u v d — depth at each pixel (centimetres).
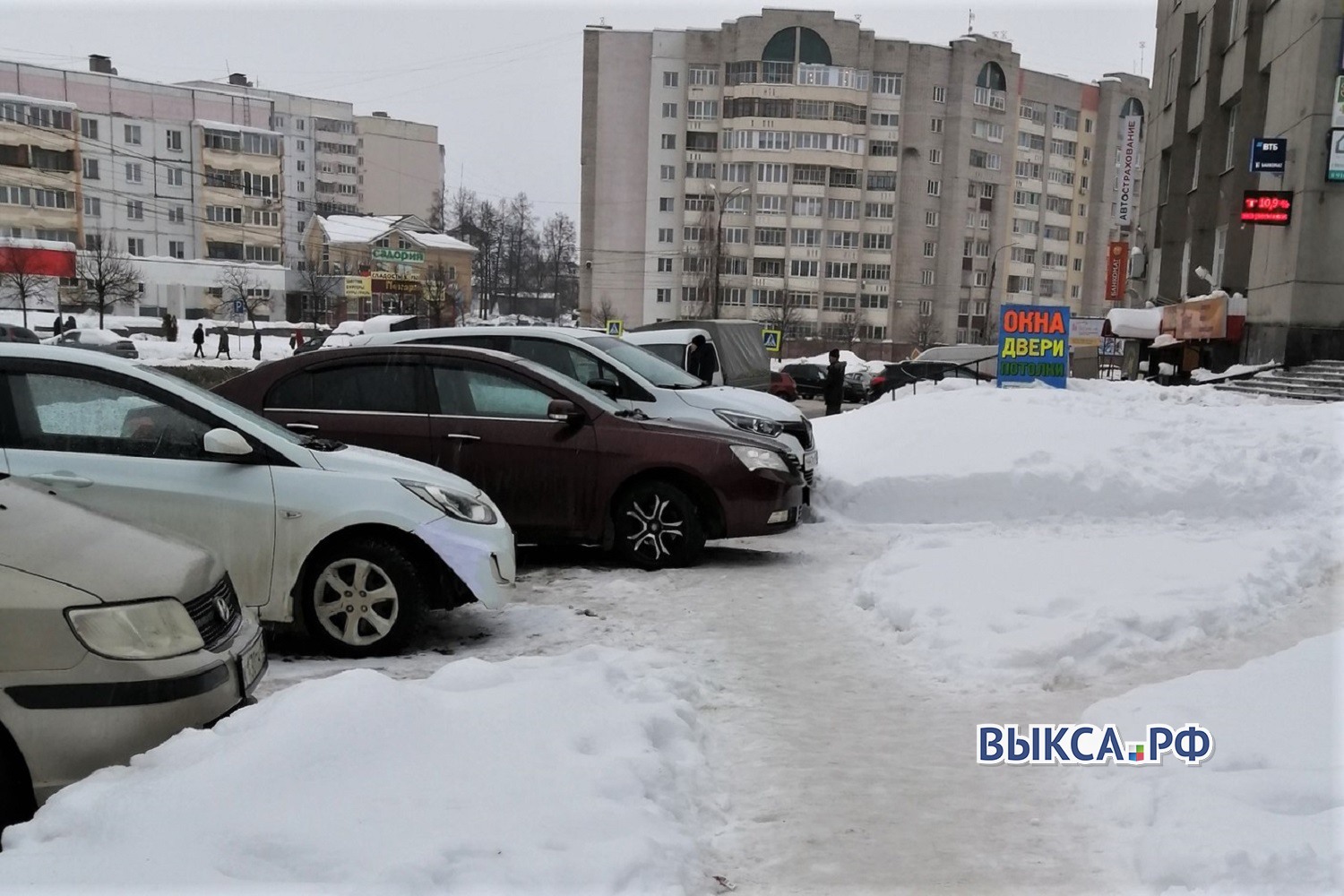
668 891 296
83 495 529
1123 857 336
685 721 447
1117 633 559
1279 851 308
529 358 970
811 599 704
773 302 7950
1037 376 1525
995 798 386
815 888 319
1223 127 2952
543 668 475
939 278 8306
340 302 8256
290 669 543
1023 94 8575
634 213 8075
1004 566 704
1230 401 1773
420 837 303
